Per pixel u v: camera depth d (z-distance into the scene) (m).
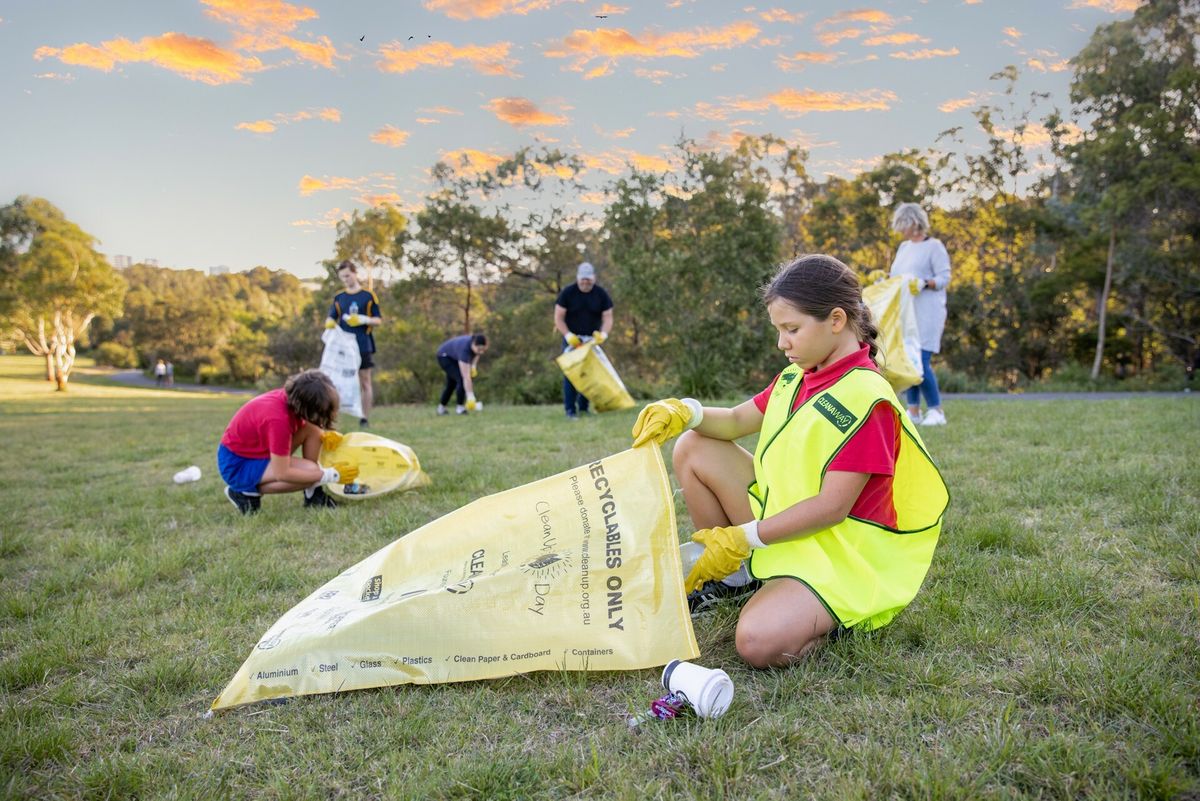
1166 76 22.86
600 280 27.19
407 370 27.94
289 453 4.56
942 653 2.33
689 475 2.78
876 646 2.36
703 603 2.75
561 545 2.45
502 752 1.97
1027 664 2.26
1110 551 3.12
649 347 18.61
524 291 30.50
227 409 17.58
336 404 4.57
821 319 2.27
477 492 4.84
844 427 2.24
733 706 2.12
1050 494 3.97
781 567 2.33
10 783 1.90
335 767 1.94
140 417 14.84
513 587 2.38
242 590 3.24
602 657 2.29
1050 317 26.52
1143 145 21.42
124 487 5.82
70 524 4.65
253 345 64.25
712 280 17.45
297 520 4.40
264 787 1.89
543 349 27.20
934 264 6.80
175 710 2.28
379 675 2.30
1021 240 27.03
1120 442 5.30
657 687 2.25
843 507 2.25
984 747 1.85
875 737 1.94
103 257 48.22
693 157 18.30
